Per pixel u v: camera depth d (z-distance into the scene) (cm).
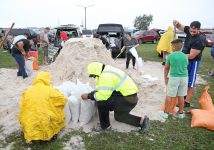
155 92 734
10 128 490
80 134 468
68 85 544
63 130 478
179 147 436
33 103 418
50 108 427
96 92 436
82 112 495
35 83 447
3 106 613
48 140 435
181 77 525
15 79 902
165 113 556
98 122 511
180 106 548
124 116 485
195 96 718
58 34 1602
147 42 3067
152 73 1055
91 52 777
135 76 920
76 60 757
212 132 494
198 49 564
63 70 776
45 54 1243
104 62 784
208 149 436
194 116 532
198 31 561
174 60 516
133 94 442
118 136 464
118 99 442
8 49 1842
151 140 457
